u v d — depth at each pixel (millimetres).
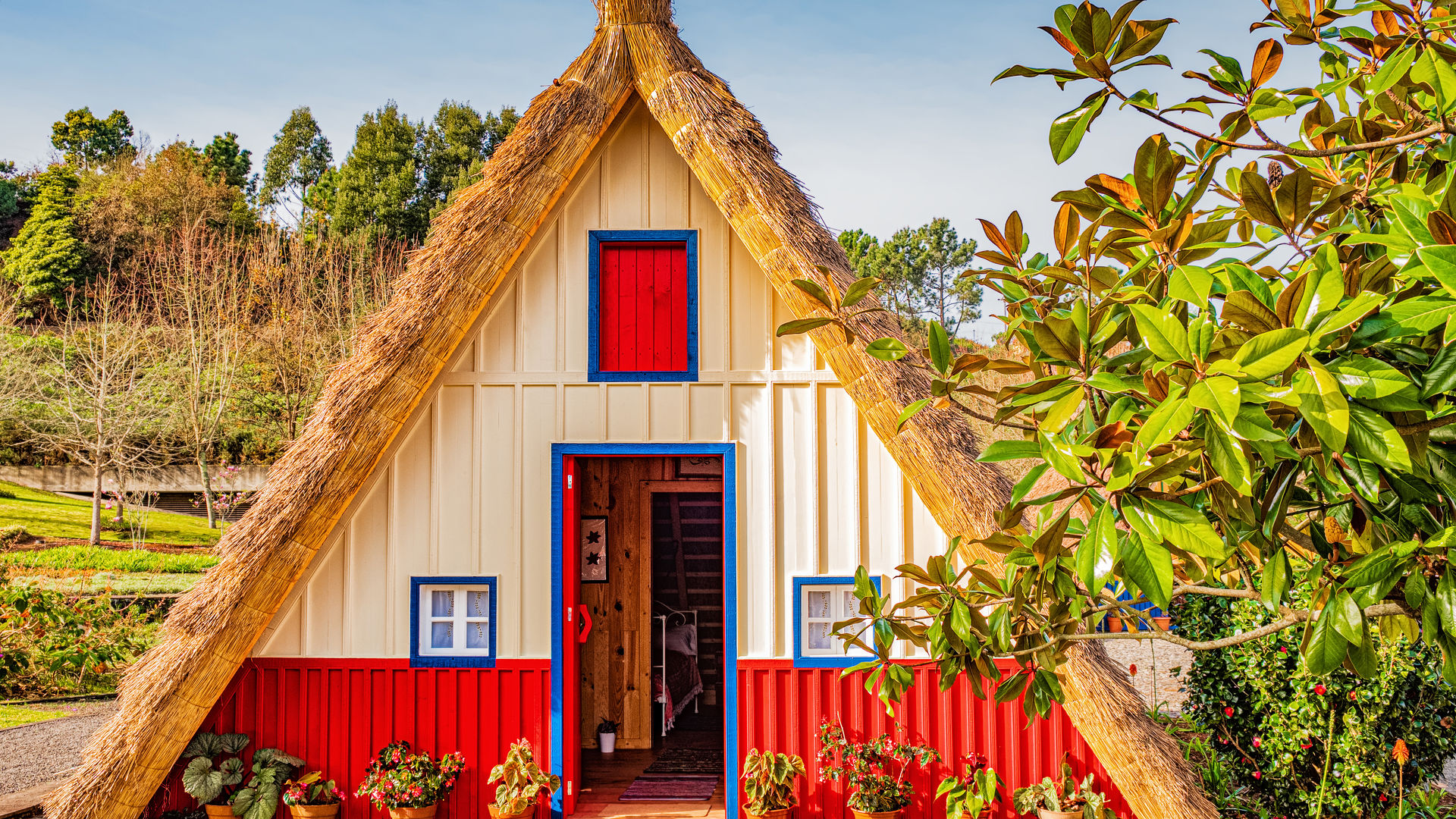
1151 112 2975
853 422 6426
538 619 6379
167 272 27281
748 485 6418
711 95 6340
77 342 24391
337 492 6035
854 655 6258
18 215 35500
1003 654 3459
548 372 6527
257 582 5879
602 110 6453
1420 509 2510
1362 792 6191
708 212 6594
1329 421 2029
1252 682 6371
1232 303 2314
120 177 33750
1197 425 2516
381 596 6430
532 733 6305
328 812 6168
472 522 6449
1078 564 2389
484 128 39188
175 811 6133
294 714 6348
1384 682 5902
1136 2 2754
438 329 6148
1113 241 3314
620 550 8688
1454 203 2461
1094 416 3189
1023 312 3975
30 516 21531
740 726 6258
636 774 7609
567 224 6633
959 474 5809
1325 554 2904
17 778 8578
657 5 6602
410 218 36000
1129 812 5914
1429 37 2814
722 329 6516
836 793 6188
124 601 15367
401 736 6328
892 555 6336
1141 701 5637
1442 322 2166
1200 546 2336
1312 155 2928
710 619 10875
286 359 25234
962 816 5926
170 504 23828
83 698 11883
